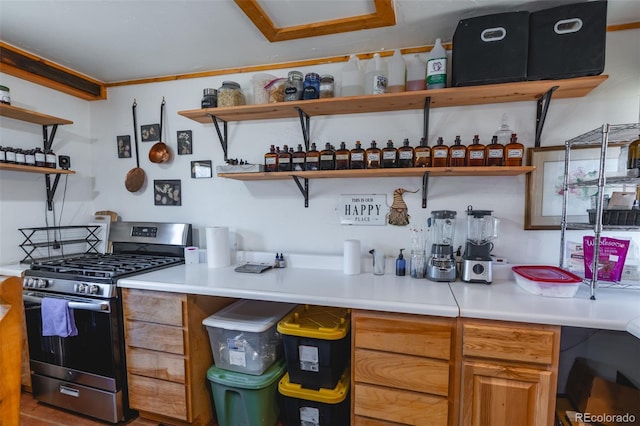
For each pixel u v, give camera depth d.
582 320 1.17
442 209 1.90
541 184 1.74
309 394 1.58
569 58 1.41
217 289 1.58
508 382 1.25
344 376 1.69
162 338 1.68
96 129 2.55
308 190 2.12
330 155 1.83
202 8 1.53
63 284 1.77
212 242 2.04
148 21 1.64
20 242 2.16
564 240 1.66
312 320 1.66
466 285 1.62
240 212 2.27
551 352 1.21
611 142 1.63
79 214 2.50
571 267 1.65
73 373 1.80
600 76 1.41
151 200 2.45
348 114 2.01
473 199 1.85
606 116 1.66
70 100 2.41
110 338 1.70
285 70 2.11
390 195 1.98
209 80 2.27
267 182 2.20
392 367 1.39
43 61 2.10
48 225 2.31
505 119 1.78
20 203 2.16
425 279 1.76
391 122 1.95
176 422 1.76
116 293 1.72
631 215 1.40
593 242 1.47
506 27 1.46
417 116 1.91
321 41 1.81
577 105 1.70
